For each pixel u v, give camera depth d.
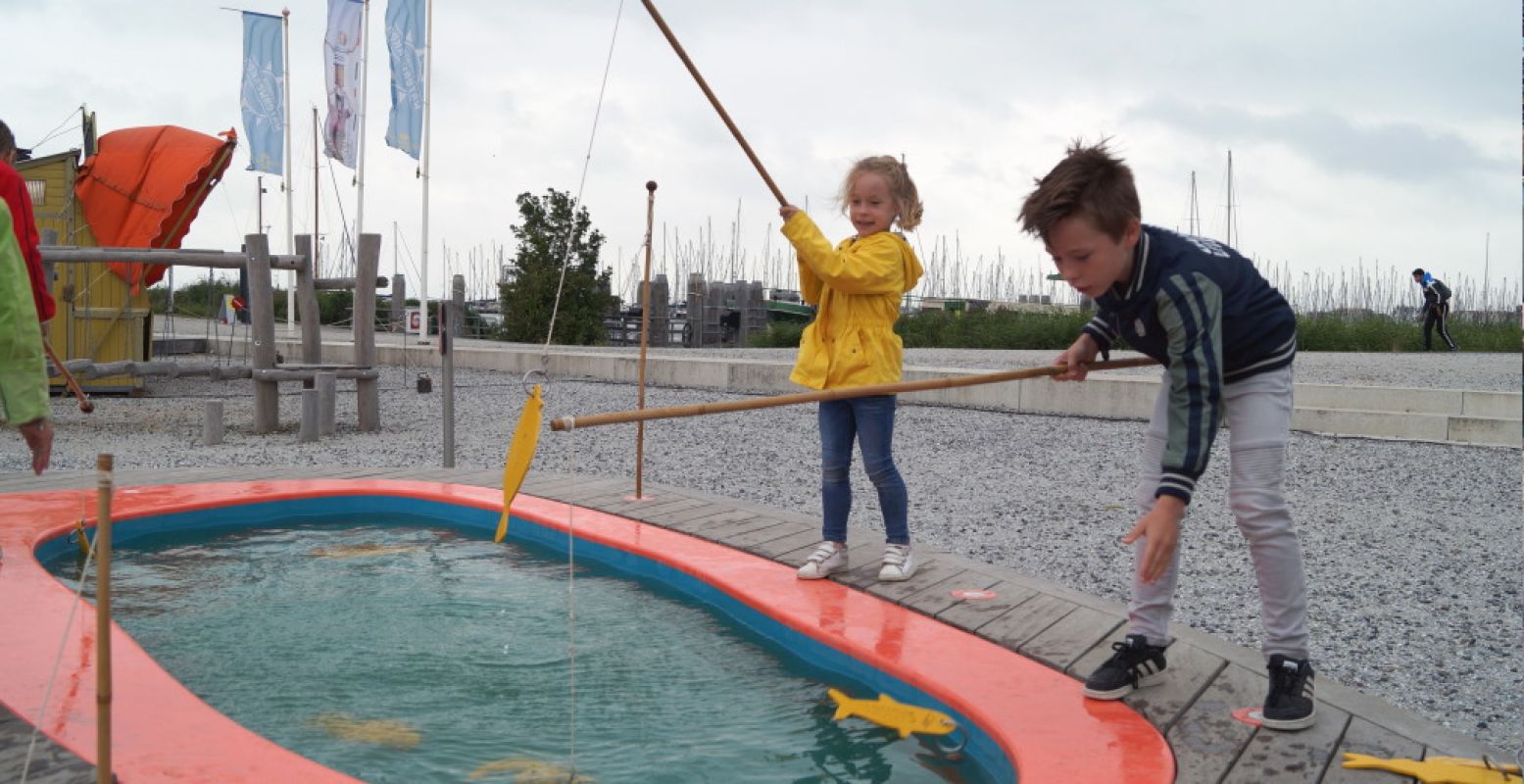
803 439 8.46
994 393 10.34
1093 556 4.73
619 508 5.18
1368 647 3.52
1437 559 4.75
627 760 2.49
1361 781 2.28
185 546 4.65
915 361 14.08
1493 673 3.27
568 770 2.42
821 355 3.93
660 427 9.07
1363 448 8.14
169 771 2.16
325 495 5.46
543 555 4.65
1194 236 2.63
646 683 3.05
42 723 2.39
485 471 6.21
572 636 3.47
